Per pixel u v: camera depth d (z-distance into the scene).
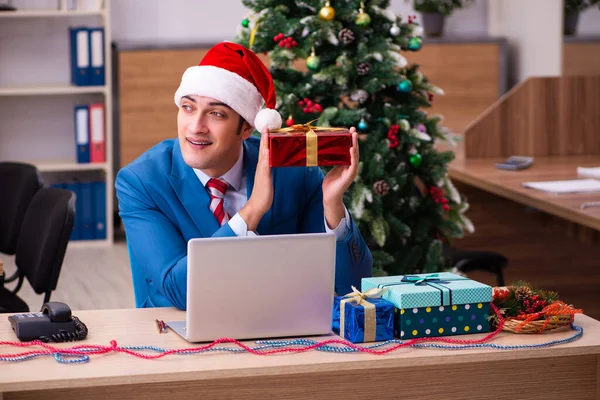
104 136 7.15
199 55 7.27
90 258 6.71
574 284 5.62
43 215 3.70
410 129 4.03
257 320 2.22
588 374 2.37
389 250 4.14
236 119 2.54
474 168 5.32
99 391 2.11
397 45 4.05
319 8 3.97
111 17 7.56
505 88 7.80
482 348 2.21
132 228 2.58
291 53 3.92
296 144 2.34
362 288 2.41
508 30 8.09
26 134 7.49
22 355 2.11
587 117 5.86
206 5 7.71
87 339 2.27
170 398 2.14
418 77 4.17
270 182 2.38
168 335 2.31
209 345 2.17
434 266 4.09
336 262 2.59
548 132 5.83
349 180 2.41
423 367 2.28
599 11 6.91
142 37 7.64
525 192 4.47
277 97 3.92
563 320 2.35
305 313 2.26
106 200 7.13
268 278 2.20
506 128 5.79
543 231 5.64
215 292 2.17
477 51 7.67
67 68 7.45
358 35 4.02
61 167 7.05
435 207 4.21
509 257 5.64
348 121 3.93
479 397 2.32
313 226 2.81
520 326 2.31
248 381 2.18
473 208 5.62
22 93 6.99
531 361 2.33
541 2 7.33
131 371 2.03
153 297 2.71
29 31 7.36
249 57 2.55
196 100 2.51
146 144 7.31
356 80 4.06
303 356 2.14
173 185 2.63
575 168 5.29
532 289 2.48
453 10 7.99
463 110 7.73
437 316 2.27
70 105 7.53
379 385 2.26
